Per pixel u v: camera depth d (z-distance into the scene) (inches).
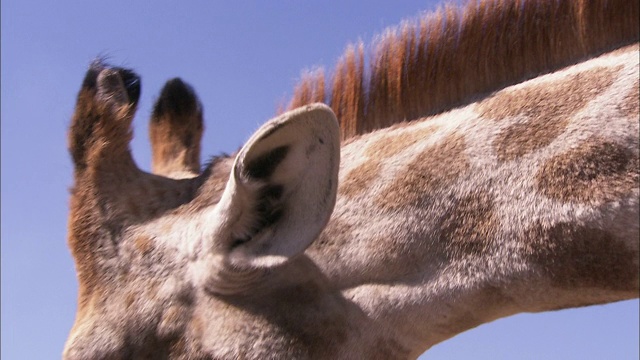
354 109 53.9
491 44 51.6
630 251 44.9
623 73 46.8
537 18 50.8
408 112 52.9
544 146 47.0
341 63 55.1
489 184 48.1
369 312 49.9
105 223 51.7
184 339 49.4
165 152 57.2
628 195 44.6
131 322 49.9
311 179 46.7
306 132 45.7
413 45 53.2
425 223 49.3
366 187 50.9
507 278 47.8
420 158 50.2
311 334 49.3
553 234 46.3
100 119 52.5
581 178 45.7
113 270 50.9
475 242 48.3
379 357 50.1
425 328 49.9
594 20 49.7
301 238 46.8
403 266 49.6
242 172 45.6
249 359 48.7
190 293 49.7
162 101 57.9
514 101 49.1
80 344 50.0
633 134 45.1
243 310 49.3
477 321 49.6
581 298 47.3
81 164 52.7
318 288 50.1
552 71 50.2
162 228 51.1
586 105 46.8
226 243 48.2
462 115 50.7
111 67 53.9
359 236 50.4
